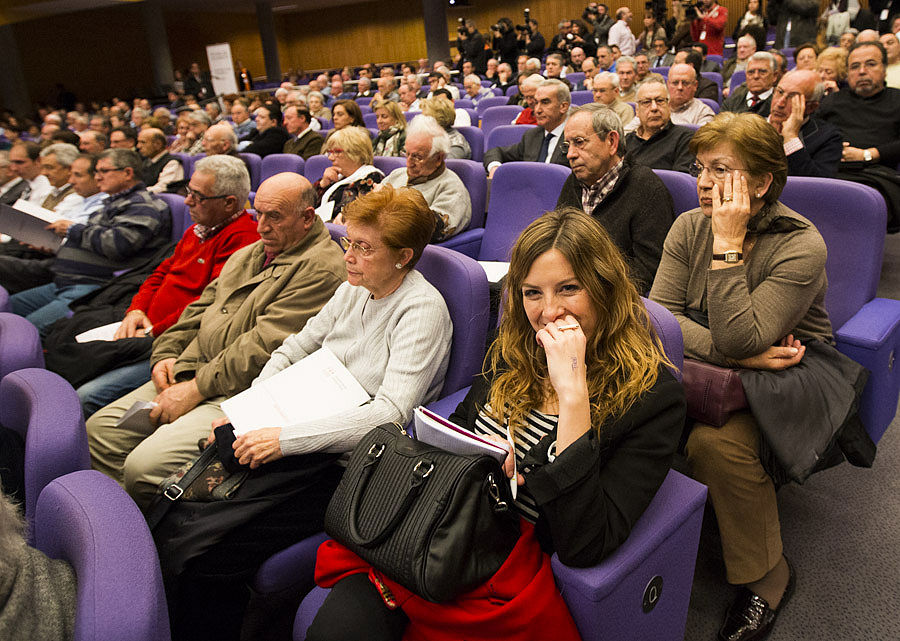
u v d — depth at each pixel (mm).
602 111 2389
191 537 1444
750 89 4211
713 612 1649
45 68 18750
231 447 1587
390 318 1734
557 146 3957
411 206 1667
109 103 18438
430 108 4664
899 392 1982
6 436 1321
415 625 1156
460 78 12594
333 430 1571
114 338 2533
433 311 1678
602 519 1091
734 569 1588
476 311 1716
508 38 12117
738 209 1512
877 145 3693
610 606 1107
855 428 1622
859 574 1718
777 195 1604
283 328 2033
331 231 2363
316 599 1286
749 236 1631
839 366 1636
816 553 1806
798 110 2816
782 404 1498
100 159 3246
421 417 1224
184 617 1475
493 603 1093
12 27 17141
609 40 11555
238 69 22734
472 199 3275
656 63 9031
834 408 1549
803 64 5320
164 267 2762
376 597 1188
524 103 5566
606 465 1182
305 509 1553
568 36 10555
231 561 1470
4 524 844
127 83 20469
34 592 841
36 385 1317
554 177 2814
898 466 2135
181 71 18297
